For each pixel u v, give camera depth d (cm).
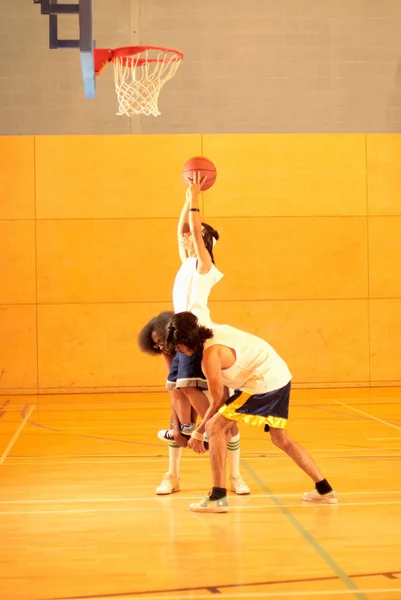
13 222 952
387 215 983
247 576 291
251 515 385
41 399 908
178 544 336
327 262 976
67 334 955
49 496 432
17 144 953
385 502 410
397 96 1003
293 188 973
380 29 1003
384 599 264
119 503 414
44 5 491
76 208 956
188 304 423
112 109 983
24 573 300
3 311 950
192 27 989
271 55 996
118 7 983
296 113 997
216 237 445
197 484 460
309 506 402
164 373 960
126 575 295
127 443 608
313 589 275
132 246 960
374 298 980
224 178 968
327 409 792
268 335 969
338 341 975
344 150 979
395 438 615
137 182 962
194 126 989
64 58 983
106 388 955
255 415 391
